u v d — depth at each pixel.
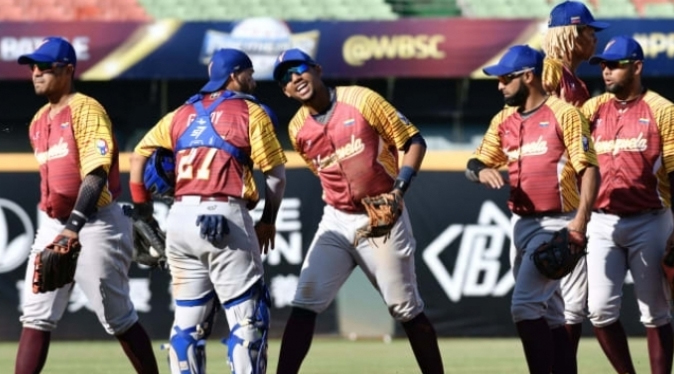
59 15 51.12
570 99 25.30
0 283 41.88
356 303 42.81
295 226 42.75
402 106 50.78
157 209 41.75
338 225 24.39
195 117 22.50
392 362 35.16
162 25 46.44
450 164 42.94
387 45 46.59
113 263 23.91
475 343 41.19
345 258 24.47
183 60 46.50
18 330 41.88
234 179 22.17
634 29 46.12
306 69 23.62
